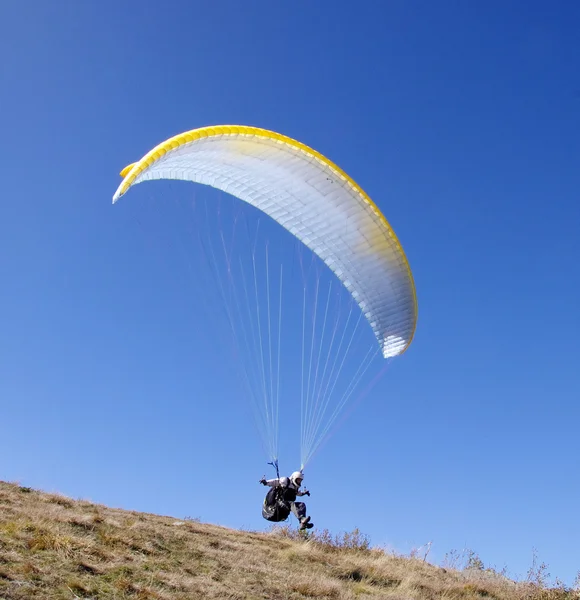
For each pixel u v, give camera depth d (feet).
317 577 51.85
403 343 60.80
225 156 54.54
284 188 58.29
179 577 43.86
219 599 42.11
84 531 48.03
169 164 52.85
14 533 43.06
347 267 60.95
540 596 57.77
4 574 37.17
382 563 60.13
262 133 53.06
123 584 39.65
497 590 58.80
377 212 57.16
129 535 49.65
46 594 36.47
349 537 66.18
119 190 44.29
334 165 55.52
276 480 53.06
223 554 51.80
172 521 59.82
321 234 60.18
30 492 57.21
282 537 64.03
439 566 65.46
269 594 45.83
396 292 60.13
